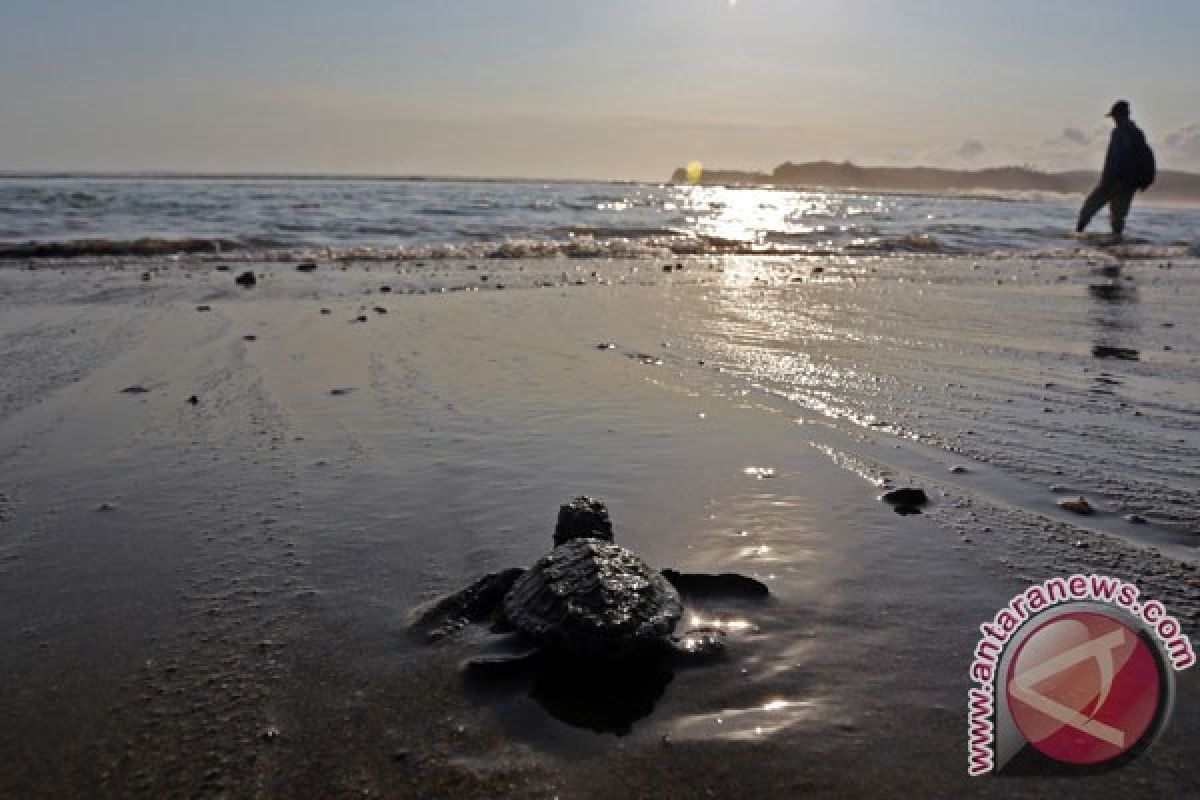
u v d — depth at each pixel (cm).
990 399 568
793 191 10412
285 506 379
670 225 2334
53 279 1091
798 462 442
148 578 311
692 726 226
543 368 655
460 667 252
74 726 227
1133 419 520
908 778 207
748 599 295
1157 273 1420
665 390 591
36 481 408
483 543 342
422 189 5553
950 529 357
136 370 634
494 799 198
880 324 864
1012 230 2492
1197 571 316
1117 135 2286
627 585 264
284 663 256
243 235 1708
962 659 260
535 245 1627
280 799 200
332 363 663
